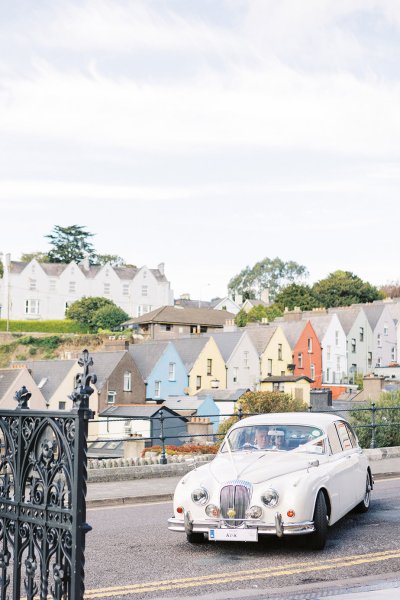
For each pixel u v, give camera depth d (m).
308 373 87.00
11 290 112.38
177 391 75.12
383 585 7.83
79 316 110.25
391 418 32.53
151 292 123.06
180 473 18.28
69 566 4.83
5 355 101.88
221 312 115.12
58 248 147.75
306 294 124.69
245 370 81.25
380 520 11.91
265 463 10.33
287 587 7.98
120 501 14.31
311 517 9.68
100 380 69.94
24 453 5.29
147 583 8.31
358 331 96.31
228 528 9.63
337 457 11.26
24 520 5.23
